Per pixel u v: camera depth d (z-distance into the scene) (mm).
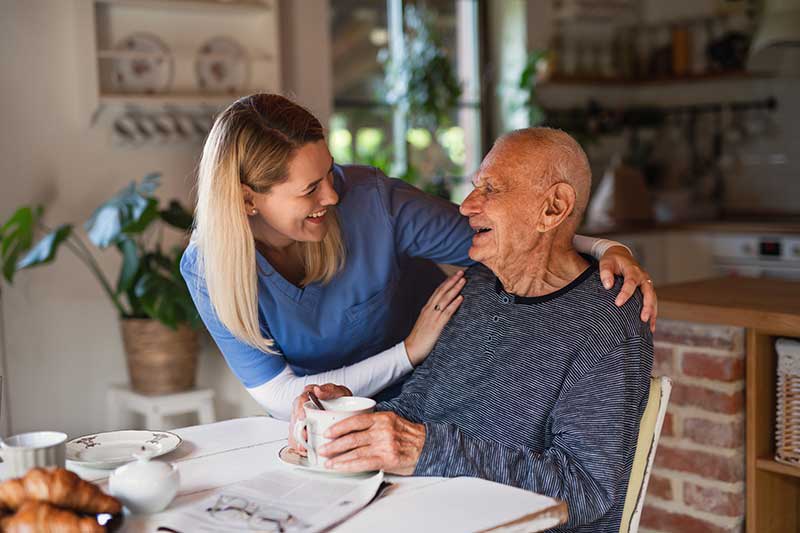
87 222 3141
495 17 5062
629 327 1461
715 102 5234
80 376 3455
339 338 1833
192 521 1183
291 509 1215
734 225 4473
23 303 3312
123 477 1211
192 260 1695
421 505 1236
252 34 3742
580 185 1534
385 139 4734
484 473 1357
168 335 3213
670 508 2287
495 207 1519
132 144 3514
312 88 3912
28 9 3270
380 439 1355
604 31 5336
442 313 1680
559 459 1392
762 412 2156
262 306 1727
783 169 4996
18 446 1271
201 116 3619
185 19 3592
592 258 1676
